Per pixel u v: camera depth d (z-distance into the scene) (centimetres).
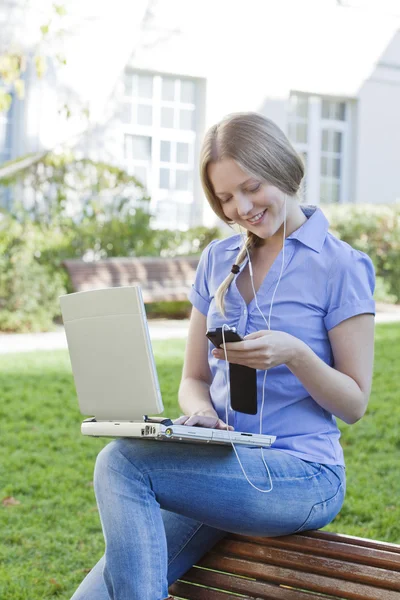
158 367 938
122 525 244
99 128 1560
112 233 1388
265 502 253
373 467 599
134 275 1327
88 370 261
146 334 247
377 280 1512
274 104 1744
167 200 1684
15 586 431
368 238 1528
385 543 248
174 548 273
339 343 268
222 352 252
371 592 237
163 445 254
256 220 268
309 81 1767
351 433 677
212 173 267
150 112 1662
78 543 492
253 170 261
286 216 278
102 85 1562
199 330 305
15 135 1521
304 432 270
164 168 1680
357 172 1820
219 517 255
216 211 281
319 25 1769
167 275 1352
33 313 1273
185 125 1697
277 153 266
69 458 646
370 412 739
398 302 1518
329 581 246
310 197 1800
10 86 1505
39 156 1383
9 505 552
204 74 1683
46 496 568
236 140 262
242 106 1716
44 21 1489
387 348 1023
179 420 269
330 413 278
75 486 588
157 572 243
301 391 271
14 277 1264
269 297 276
